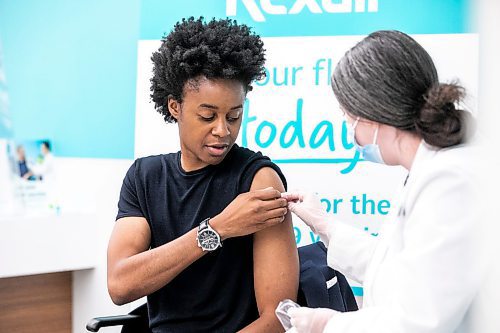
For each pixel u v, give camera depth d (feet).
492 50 4.65
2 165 10.05
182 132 5.99
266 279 5.94
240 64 5.72
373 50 4.52
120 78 10.05
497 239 4.08
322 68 8.74
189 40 5.80
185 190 6.23
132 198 6.45
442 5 8.36
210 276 6.07
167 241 6.26
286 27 8.86
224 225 5.75
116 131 10.10
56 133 10.44
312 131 8.76
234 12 9.08
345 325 4.45
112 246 6.32
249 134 8.95
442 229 4.11
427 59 4.51
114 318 6.63
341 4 8.70
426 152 4.48
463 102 4.65
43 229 9.87
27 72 10.53
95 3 10.11
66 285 10.64
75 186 10.38
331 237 5.80
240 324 6.05
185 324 6.15
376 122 4.57
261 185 6.04
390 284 4.42
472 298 4.16
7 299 10.16
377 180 8.55
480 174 4.18
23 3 10.48
